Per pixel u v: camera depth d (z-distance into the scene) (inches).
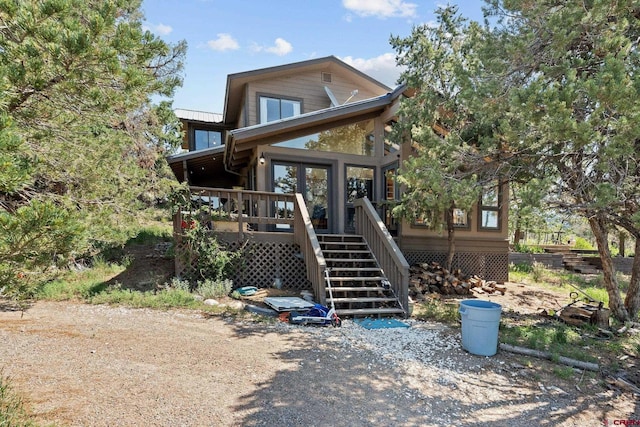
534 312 290.4
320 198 374.6
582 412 126.1
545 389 142.8
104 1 96.7
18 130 95.3
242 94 501.7
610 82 143.9
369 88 539.8
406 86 350.0
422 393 133.7
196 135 621.9
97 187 148.3
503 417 120.0
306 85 504.1
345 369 150.4
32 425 94.9
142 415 105.7
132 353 152.5
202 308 227.3
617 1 163.9
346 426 108.1
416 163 221.6
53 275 92.7
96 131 180.7
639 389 145.3
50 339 164.4
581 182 183.0
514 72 195.9
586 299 291.0
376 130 393.1
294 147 362.9
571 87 157.8
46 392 115.4
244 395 122.6
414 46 326.3
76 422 99.7
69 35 84.1
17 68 82.7
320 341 183.5
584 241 814.5
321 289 241.8
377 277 274.8
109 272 301.1
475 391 138.1
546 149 197.6
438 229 313.1
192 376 134.0
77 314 208.1
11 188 75.3
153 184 256.4
